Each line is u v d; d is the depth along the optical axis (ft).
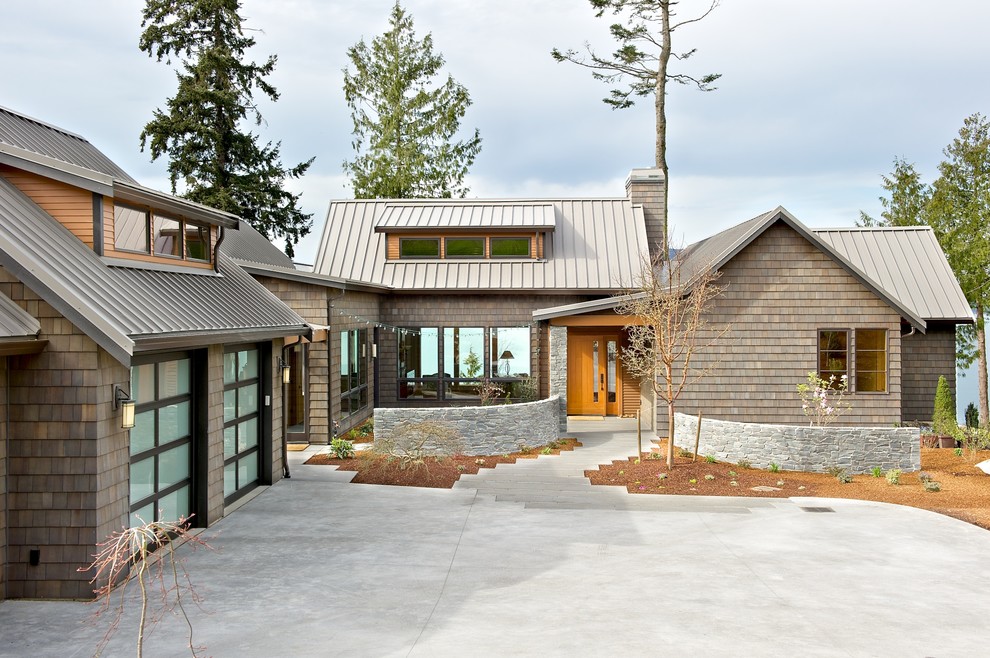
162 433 30.25
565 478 44.60
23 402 24.26
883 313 56.29
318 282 52.70
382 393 70.54
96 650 20.58
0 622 22.65
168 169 102.42
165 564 28.35
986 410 76.64
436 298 70.79
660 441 57.21
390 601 24.57
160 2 102.78
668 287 50.44
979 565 29.07
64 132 43.73
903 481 44.45
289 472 43.96
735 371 56.95
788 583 26.73
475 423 51.13
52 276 23.58
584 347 71.00
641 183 81.46
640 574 27.58
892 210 92.73
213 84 104.37
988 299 74.54
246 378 39.70
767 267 56.70
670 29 93.35
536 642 21.12
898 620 23.25
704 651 20.58
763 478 44.75
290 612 23.53
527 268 72.13
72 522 24.36
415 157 117.80
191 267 36.27
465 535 32.55
